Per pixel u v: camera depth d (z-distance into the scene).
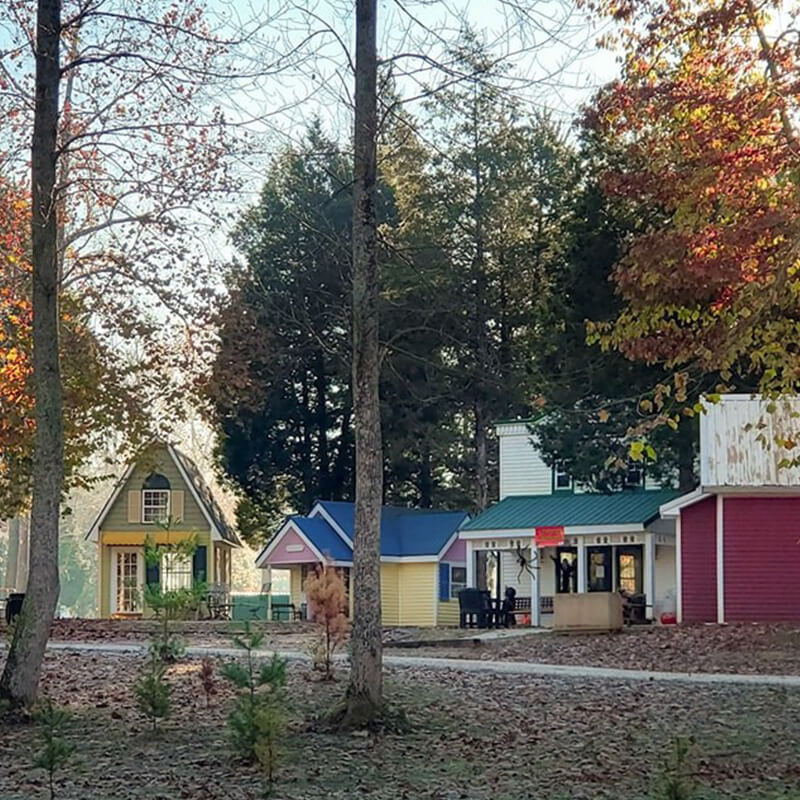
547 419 32.91
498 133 23.78
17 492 29.03
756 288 15.28
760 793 11.21
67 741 12.91
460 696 16.38
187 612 31.97
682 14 18.86
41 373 14.20
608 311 30.59
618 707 15.63
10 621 26.48
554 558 37.34
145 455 30.89
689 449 32.69
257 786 11.06
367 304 13.79
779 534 28.67
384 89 13.89
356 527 13.80
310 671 18.27
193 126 15.24
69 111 17.62
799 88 16.92
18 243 24.33
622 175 20.06
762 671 19.91
